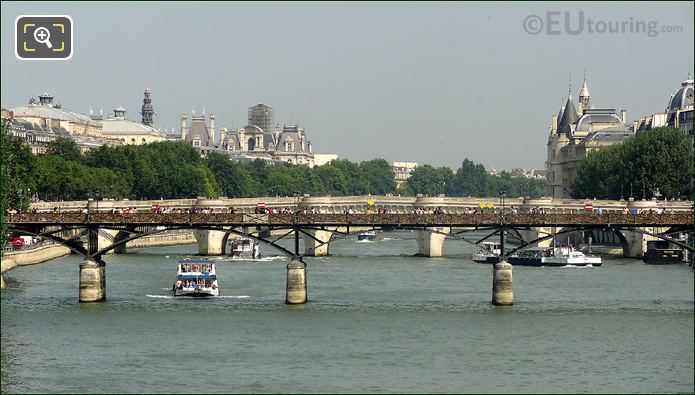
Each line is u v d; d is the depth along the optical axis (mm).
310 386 172625
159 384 173375
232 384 173375
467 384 174250
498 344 199625
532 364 186000
